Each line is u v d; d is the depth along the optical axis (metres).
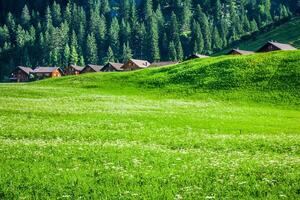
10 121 34.62
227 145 25.70
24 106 49.09
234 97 71.81
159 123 38.28
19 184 14.16
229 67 87.56
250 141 27.88
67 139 25.98
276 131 36.97
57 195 13.12
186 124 38.62
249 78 80.06
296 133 36.50
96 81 97.69
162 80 89.19
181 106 60.31
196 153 21.81
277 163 18.88
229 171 16.84
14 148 21.23
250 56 92.44
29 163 17.50
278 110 59.66
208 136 30.28
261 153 22.89
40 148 21.47
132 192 13.42
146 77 94.69
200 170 17.02
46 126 31.98
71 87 91.44
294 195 13.43
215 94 75.00
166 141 26.52
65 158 18.94
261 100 68.81
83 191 13.56
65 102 58.91
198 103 65.94
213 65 91.06
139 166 17.58
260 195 13.41
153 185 14.45
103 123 36.03
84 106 53.06
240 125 40.03
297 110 61.66
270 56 89.25
